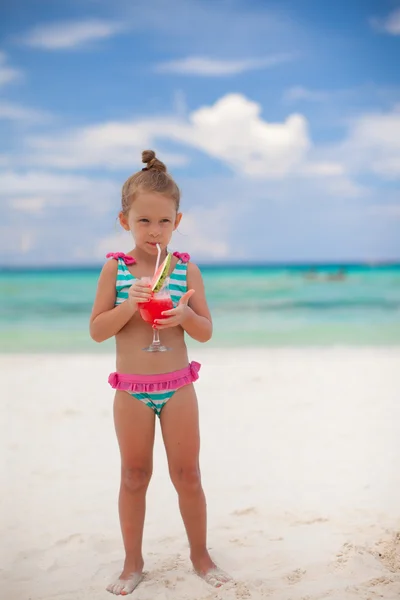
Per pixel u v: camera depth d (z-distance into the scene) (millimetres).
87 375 8070
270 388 7105
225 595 2652
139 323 2807
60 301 19109
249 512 3596
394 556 2928
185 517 2855
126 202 2891
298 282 22609
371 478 4172
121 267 2852
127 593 2713
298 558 2986
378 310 17422
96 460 4656
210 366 8742
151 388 2744
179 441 2797
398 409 6098
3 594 2732
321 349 11062
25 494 3982
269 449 4875
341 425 5535
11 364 9094
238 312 17422
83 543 3268
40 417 5879
